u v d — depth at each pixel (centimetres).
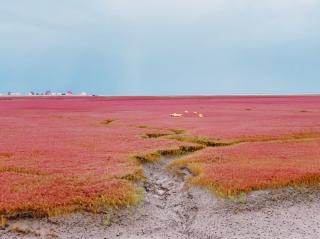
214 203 2112
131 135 4438
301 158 3038
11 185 2252
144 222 1936
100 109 9244
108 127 5356
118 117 6831
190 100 14462
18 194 2081
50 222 1848
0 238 1723
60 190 2155
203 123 5622
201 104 11344
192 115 7244
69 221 1861
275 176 2400
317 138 4206
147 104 11556
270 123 5550
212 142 3938
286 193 2209
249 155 3191
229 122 5753
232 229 1861
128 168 2700
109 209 1973
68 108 9750
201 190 2288
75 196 2050
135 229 1864
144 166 2989
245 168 2658
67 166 2775
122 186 2241
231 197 2131
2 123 5841
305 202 2134
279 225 1891
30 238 1741
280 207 2069
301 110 8438
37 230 1794
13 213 1880
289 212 2019
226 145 3903
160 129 4978
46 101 14288
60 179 2395
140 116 7012
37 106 10712
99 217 1912
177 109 9044
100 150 3441
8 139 4134
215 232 1838
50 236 1761
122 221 1914
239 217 1967
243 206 2066
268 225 1891
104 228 1845
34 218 1869
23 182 2325
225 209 2047
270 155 3186
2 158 3062
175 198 2292
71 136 4403
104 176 2470
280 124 5391
